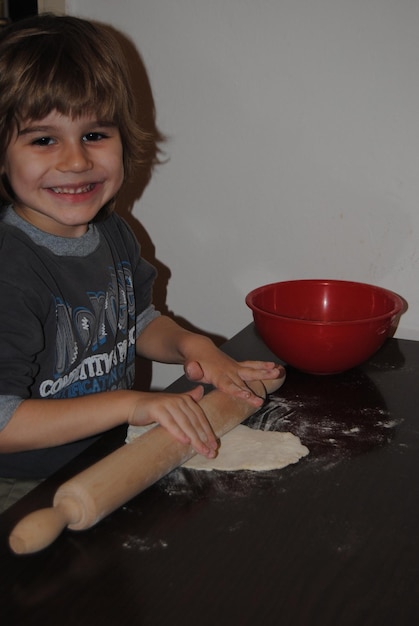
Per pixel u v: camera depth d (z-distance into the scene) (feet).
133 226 4.58
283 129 4.03
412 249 3.98
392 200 3.94
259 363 3.29
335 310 3.88
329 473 2.60
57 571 2.05
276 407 3.15
